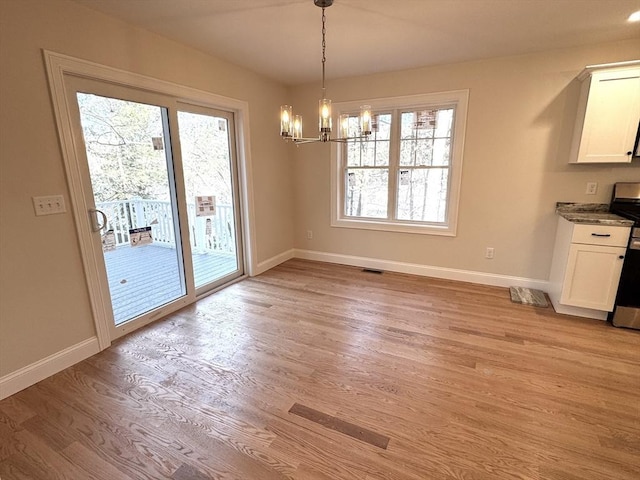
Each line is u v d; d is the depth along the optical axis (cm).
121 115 256
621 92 267
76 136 225
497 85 332
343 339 260
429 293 351
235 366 226
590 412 181
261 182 413
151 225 290
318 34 272
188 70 299
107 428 173
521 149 334
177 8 226
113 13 232
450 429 170
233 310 315
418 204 406
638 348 244
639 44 280
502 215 355
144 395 198
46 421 178
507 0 217
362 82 396
